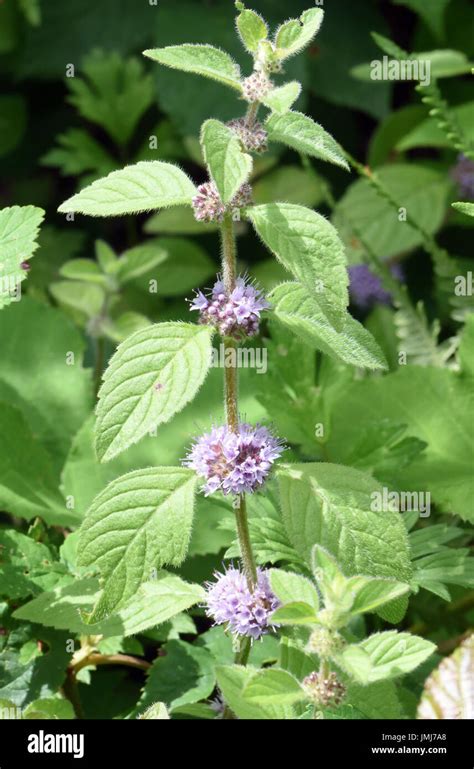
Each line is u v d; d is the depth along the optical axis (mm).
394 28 798
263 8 748
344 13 764
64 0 768
